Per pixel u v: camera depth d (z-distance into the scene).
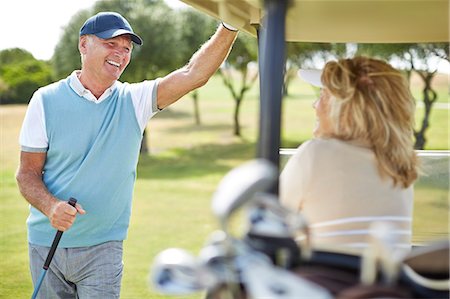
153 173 21.81
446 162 3.89
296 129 27.17
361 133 2.84
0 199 15.91
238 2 3.30
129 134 4.51
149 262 9.95
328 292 2.34
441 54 4.54
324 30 3.61
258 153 2.63
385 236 2.27
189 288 2.22
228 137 30.08
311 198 2.81
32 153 4.45
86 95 4.42
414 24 3.40
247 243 2.28
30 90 35.62
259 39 3.57
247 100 39.09
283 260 2.37
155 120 34.59
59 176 4.45
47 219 4.43
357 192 2.78
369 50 4.41
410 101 2.90
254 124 33.25
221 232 2.24
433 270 2.48
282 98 2.63
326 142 2.84
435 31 3.58
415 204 3.91
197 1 3.44
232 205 2.07
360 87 2.87
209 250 2.22
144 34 29.16
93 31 4.43
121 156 4.47
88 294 4.46
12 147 25.36
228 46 4.67
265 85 2.63
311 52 9.11
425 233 3.88
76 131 4.41
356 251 2.56
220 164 23.97
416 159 2.93
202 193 17.45
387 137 2.83
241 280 2.21
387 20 3.31
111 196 4.43
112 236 4.47
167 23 29.36
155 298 7.93
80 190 4.41
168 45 29.14
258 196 2.21
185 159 25.20
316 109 2.96
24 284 8.66
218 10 3.52
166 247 11.05
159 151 27.16
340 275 2.44
